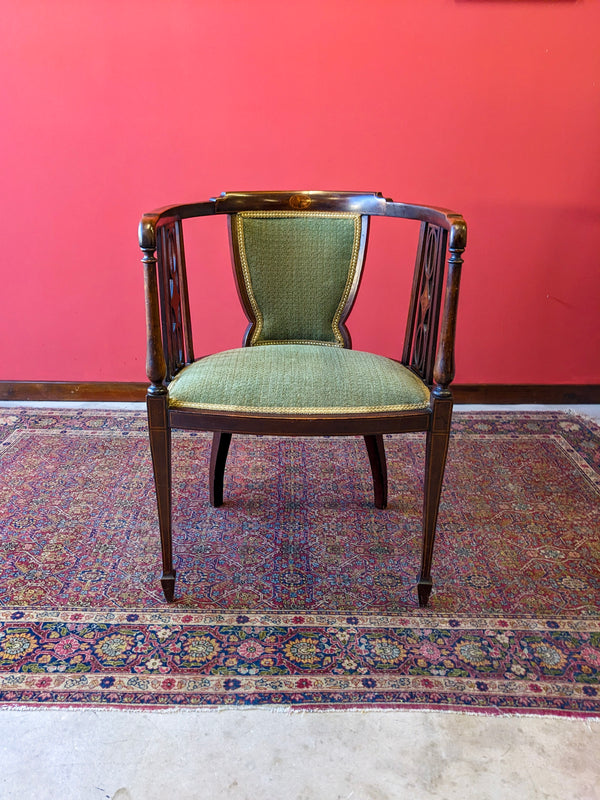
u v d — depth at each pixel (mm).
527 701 1208
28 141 2197
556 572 1567
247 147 2229
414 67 2145
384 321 2443
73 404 2482
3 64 2119
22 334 2428
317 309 1720
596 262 2383
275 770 1071
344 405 1325
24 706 1171
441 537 1691
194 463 2047
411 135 2223
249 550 1626
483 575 1553
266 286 1700
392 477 1979
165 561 1405
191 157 2234
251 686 1227
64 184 2244
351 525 1737
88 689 1211
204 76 2143
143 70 2133
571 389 2539
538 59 2141
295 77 2150
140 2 2061
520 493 1904
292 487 1913
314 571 1556
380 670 1270
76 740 1115
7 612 1398
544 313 2447
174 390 1357
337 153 2244
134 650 1305
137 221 2289
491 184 2283
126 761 1081
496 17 2094
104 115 2176
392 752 1107
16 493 1854
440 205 2309
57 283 2361
